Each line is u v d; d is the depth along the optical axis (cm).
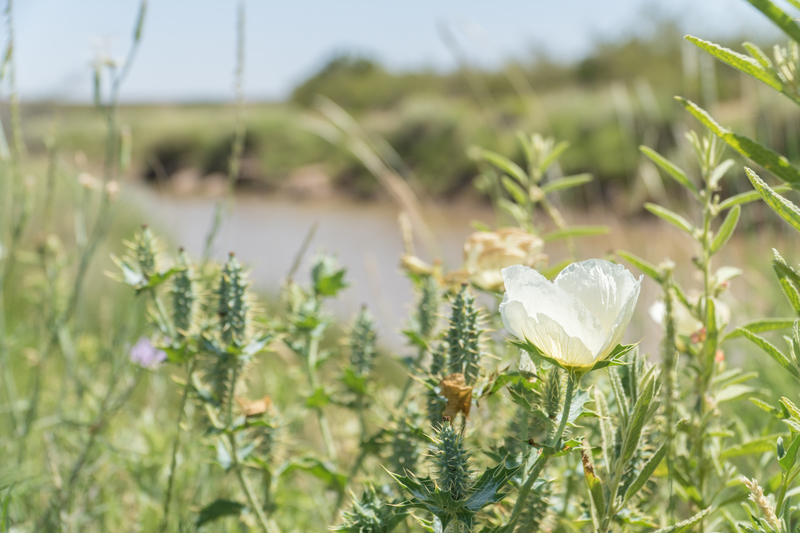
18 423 102
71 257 109
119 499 105
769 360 105
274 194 1110
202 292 88
